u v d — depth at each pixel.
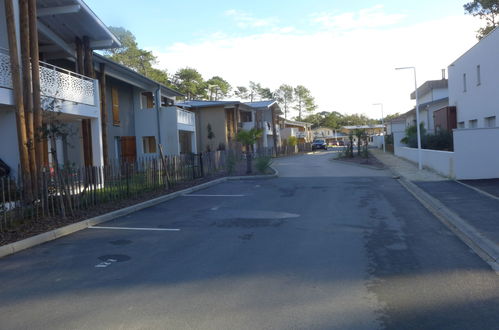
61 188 10.65
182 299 5.22
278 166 31.31
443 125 29.14
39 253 7.74
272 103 54.31
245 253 7.35
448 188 14.78
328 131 104.88
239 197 14.95
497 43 20.00
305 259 6.88
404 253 7.11
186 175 19.98
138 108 28.05
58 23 16.53
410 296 5.15
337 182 19.30
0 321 4.73
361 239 8.19
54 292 5.64
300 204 13.00
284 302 5.05
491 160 16.88
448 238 8.15
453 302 4.95
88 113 16.16
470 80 23.95
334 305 4.92
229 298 5.22
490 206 10.83
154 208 12.78
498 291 5.26
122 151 25.19
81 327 4.49
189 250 7.66
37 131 11.38
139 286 5.76
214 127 42.31
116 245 8.20
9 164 13.24
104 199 12.76
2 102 11.83
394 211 11.32
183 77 65.88
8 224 9.20
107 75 22.86
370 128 98.62
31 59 11.84
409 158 30.47
